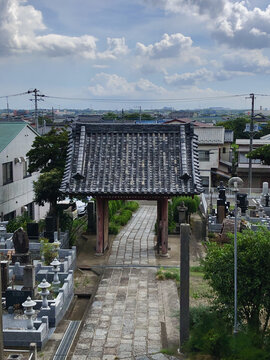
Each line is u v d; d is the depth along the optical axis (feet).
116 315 50.52
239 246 40.68
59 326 48.32
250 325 39.34
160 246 77.36
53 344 44.09
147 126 77.41
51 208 87.76
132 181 69.15
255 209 113.09
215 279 40.65
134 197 71.00
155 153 73.92
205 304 49.19
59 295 51.03
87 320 49.16
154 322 48.57
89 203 87.61
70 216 92.43
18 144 105.40
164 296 56.24
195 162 71.82
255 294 39.45
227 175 186.19
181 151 72.59
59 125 242.78
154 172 70.59
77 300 57.98
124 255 74.49
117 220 96.94
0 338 29.12
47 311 47.39
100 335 45.57
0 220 94.48
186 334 39.93
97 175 70.44
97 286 59.93
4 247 73.61
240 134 273.54
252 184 183.11
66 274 58.23
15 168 103.96
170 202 116.88
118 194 67.72
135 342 43.91
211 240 83.10
